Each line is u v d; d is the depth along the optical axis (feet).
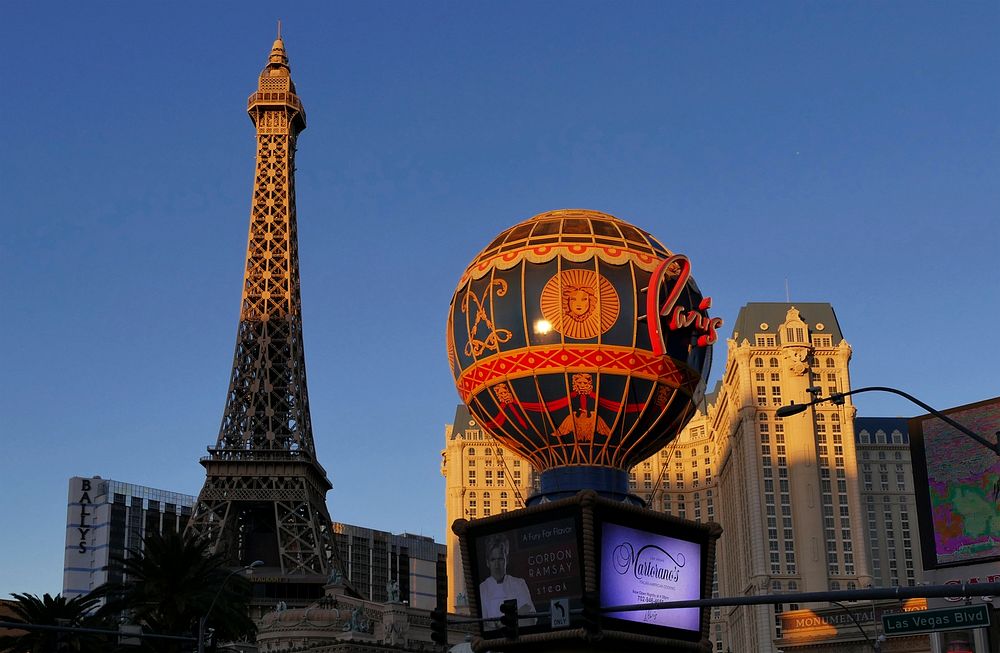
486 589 359.66
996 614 364.17
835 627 567.18
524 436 377.30
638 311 365.20
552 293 364.17
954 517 368.68
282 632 633.61
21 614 383.24
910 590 164.76
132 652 375.04
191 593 369.30
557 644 342.44
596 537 341.82
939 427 376.48
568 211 392.06
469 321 380.37
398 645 605.73
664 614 355.15
